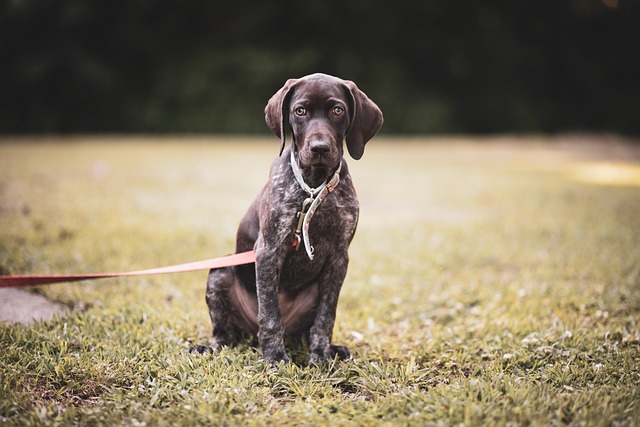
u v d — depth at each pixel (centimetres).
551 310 489
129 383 342
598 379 351
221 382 340
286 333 416
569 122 2822
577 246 692
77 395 329
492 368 371
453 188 1137
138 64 2530
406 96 2614
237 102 2502
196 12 2564
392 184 1176
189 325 439
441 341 425
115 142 2030
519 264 630
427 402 314
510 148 2039
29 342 382
